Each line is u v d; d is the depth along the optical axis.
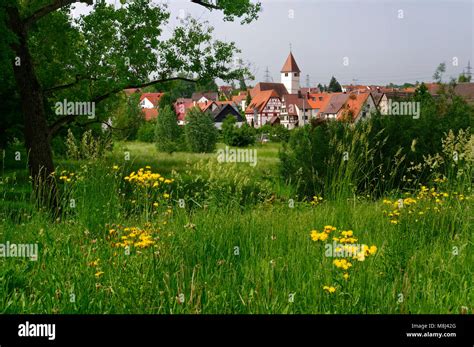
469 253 5.36
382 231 6.06
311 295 4.18
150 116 74.12
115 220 6.81
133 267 4.41
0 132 17.19
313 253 5.04
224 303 4.07
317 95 112.50
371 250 4.20
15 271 4.76
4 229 6.34
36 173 12.82
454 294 4.43
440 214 6.64
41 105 13.22
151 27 16.31
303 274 4.60
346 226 6.50
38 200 7.64
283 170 11.94
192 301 3.99
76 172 7.90
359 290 4.11
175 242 5.40
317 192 9.99
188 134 36.47
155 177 6.93
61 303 4.00
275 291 4.23
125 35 16.45
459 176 7.52
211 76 17.09
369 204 8.12
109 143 9.22
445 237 6.10
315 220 6.80
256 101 119.88
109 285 4.22
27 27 13.25
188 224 5.63
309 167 11.23
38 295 4.25
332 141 9.39
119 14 15.90
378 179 9.78
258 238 5.97
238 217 6.64
